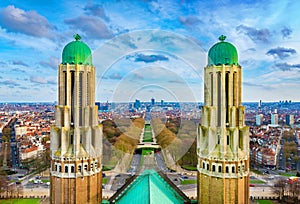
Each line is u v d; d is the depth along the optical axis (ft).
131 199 204.95
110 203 224.53
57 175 214.07
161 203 190.60
